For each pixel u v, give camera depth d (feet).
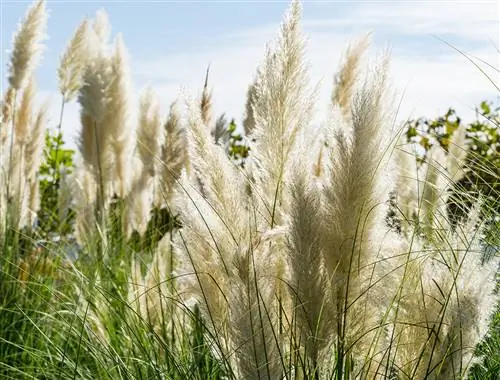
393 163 6.31
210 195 5.79
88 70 13.79
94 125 13.84
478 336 5.59
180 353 7.55
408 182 7.54
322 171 6.77
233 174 5.97
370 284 5.65
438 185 7.58
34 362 9.68
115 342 8.55
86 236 13.19
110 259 11.69
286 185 6.06
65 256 12.35
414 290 5.76
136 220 12.64
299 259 5.45
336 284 5.54
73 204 13.78
